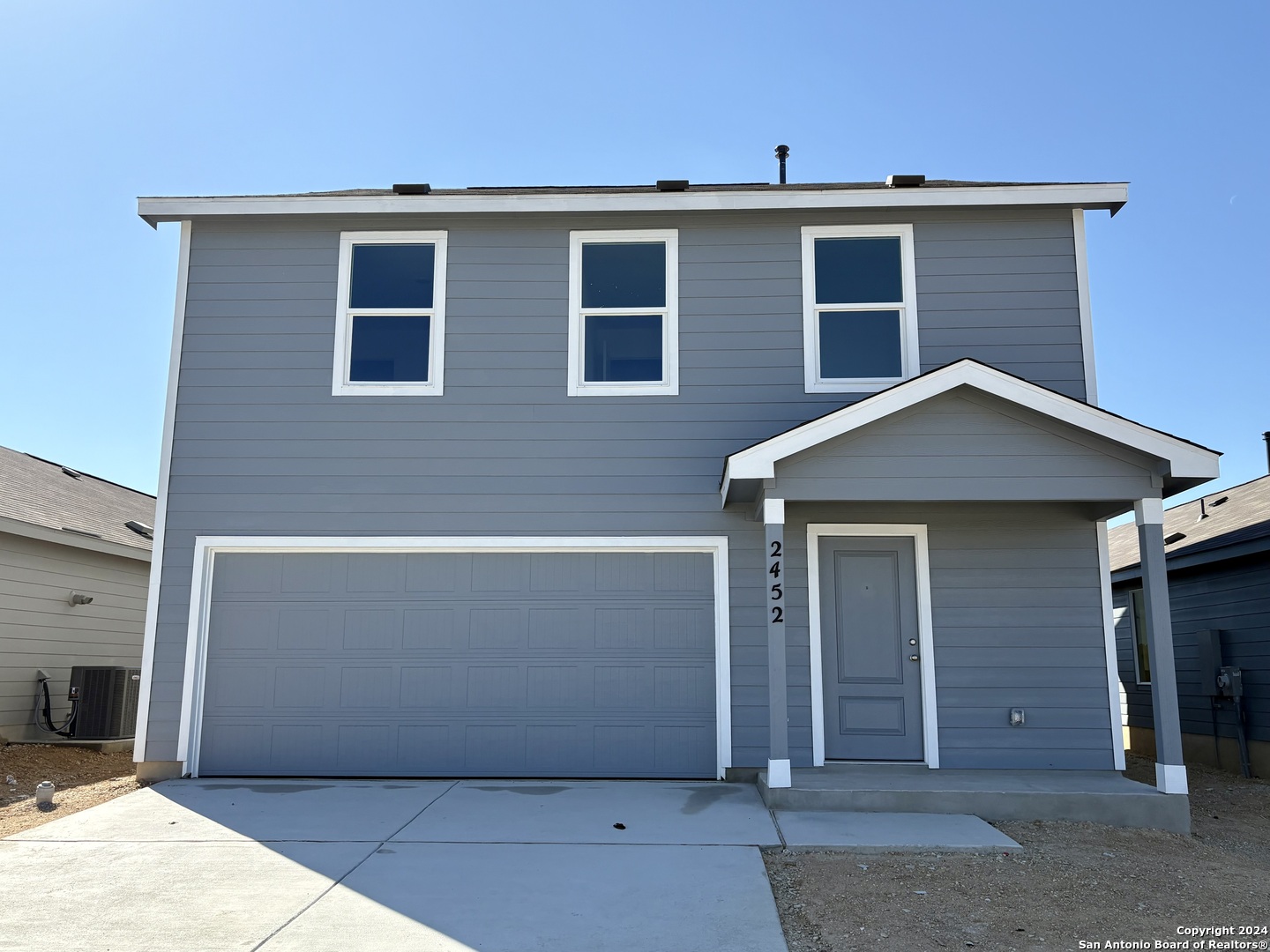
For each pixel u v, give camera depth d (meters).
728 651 9.17
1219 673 11.93
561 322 9.73
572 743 9.19
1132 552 14.47
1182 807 7.54
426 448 9.54
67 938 5.03
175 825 7.30
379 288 9.88
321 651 9.38
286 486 9.52
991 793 7.63
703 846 6.73
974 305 9.59
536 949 4.96
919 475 7.95
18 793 9.17
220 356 9.72
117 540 13.85
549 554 9.46
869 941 5.18
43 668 12.73
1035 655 9.06
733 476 7.92
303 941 5.01
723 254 9.78
